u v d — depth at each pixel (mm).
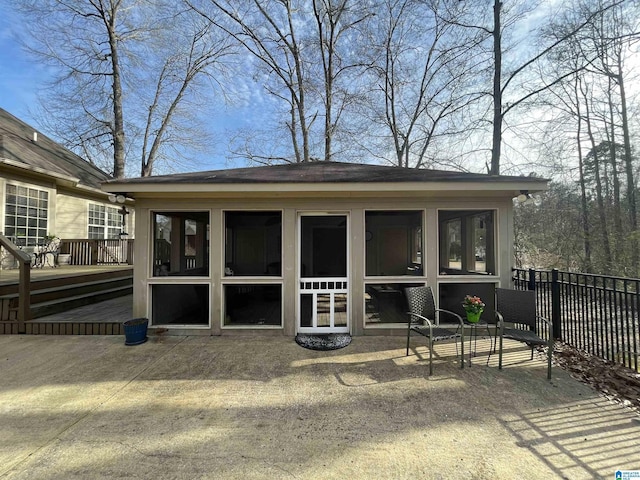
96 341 4555
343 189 4488
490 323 4918
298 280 4934
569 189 13766
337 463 2062
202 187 4473
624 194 12656
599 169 13102
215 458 2107
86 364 3709
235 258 4969
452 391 3066
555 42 10930
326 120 15383
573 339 4336
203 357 3953
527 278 5723
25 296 4969
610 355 3836
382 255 5086
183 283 4898
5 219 7906
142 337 4480
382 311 4945
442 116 14477
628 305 3881
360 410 2721
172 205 4891
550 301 4734
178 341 4570
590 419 2570
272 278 4914
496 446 2230
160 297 4953
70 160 11820
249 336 4820
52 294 5699
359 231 4922
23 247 8359
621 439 2305
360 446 2236
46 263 9000
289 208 4906
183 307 4926
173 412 2676
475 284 5023
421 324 4832
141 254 4863
